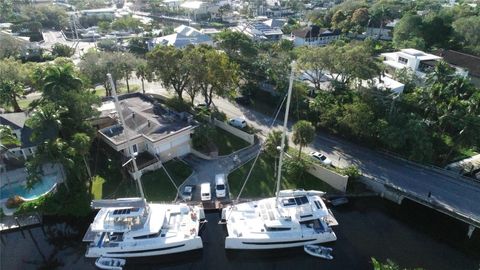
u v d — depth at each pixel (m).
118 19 151.88
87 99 50.97
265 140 55.81
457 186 47.31
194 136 55.84
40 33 135.88
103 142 54.66
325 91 70.25
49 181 48.78
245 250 39.19
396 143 51.66
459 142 51.91
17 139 50.22
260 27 138.12
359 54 68.00
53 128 43.88
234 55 83.81
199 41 111.00
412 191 45.91
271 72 74.06
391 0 174.38
